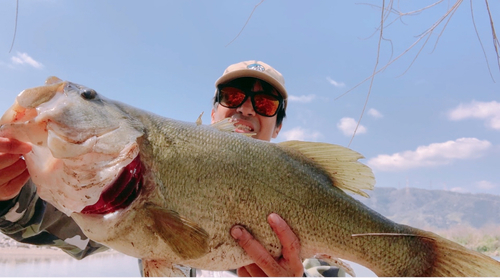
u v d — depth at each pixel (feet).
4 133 0.92
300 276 1.23
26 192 1.30
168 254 1.16
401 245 1.35
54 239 1.51
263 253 1.17
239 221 1.20
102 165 1.01
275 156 1.31
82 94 1.05
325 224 1.29
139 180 1.11
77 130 0.98
